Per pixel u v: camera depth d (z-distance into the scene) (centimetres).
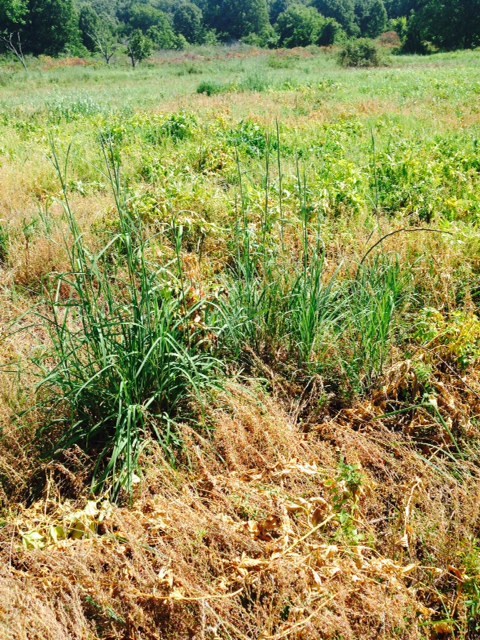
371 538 244
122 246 479
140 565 224
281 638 203
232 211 525
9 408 297
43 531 246
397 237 469
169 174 653
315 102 1352
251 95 1544
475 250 453
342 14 8925
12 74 2988
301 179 618
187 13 9050
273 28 9775
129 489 258
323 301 363
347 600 217
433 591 229
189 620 211
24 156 780
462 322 348
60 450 279
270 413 303
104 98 1741
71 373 303
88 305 307
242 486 259
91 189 636
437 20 4966
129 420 269
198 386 306
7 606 204
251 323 355
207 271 420
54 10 5628
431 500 264
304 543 230
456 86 1565
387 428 311
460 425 303
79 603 210
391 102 1295
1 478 275
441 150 750
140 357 301
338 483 252
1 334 376
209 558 229
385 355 342
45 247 475
